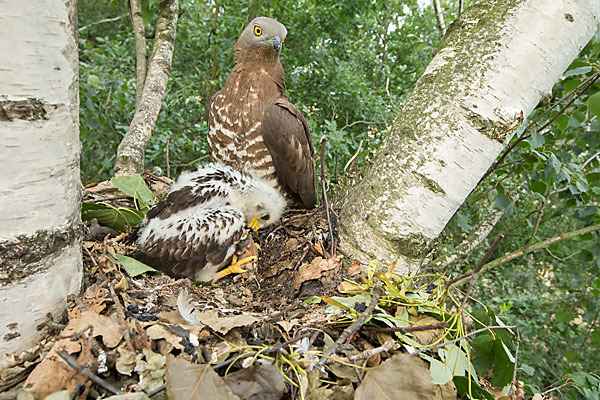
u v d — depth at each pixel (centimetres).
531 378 143
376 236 57
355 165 75
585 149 93
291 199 86
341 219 62
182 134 146
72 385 35
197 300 53
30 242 36
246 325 45
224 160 82
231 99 79
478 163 55
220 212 63
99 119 111
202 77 182
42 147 35
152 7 96
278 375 36
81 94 108
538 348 158
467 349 46
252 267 64
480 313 51
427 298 50
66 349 37
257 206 69
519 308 155
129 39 188
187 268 59
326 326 46
